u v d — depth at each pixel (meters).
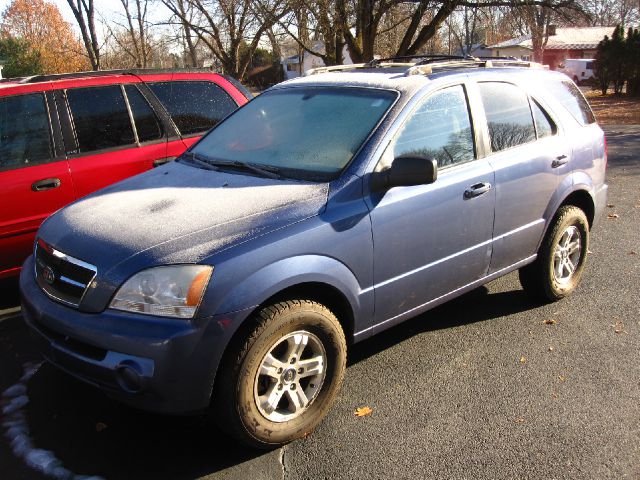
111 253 2.99
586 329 4.52
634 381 3.79
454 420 3.42
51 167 4.96
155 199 3.51
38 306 3.18
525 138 4.50
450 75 4.09
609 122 18.27
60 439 3.28
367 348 4.27
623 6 46.25
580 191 4.96
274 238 3.04
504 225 4.29
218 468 3.05
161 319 2.80
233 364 2.91
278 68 40.78
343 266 3.30
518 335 4.44
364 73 4.30
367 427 3.37
